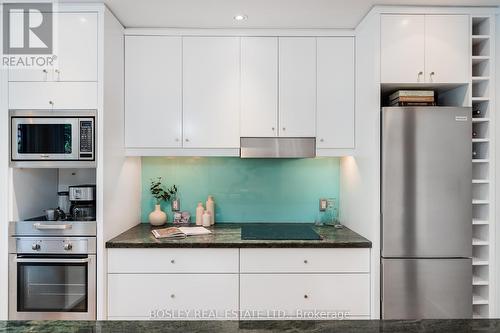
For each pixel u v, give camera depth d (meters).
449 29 2.16
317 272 2.18
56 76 2.11
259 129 2.45
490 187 2.17
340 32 2.46
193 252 2.17
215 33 2.44
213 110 2.44
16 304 2.07
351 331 0.92
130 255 2.16
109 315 2.14
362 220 2.33
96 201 2.10
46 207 2.48
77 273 2.11
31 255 2.08
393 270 2.07
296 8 2.15
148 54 2.43
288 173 2.87
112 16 2.22
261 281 2.18
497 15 2.16
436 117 2.06
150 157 2.85
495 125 2.18
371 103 2.16
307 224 2.84
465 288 2.07
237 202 2.87
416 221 2.06
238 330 0.93
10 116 2.10
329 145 2.45
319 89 2.45
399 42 2.15
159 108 2.43
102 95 2.10
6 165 2.09
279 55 2.45
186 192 2.86
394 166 2.07
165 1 2.06
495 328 0.94
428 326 0.95
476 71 2.33
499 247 2.14
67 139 2.10
